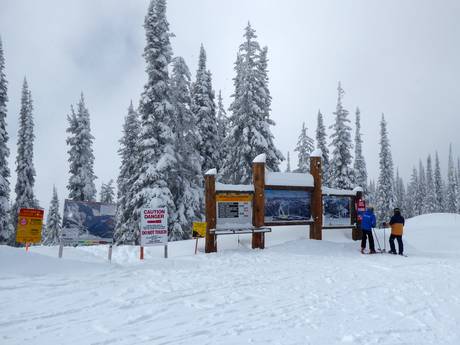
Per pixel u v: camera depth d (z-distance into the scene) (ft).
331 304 20.53
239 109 88.74
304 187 49.08
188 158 82.23
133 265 33.17
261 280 27.09
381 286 25.43
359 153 151.94
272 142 90.12
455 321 17.58
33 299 20.66
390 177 164.35
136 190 73.92
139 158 74.54
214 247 42.73
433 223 72.54
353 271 31.45
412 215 277.64
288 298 21.79
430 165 281.74
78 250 43.24
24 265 28.09
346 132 124.47
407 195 305.32
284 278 27.99
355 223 54.13
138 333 15.44
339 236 54.65
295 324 16.83
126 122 110.83
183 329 16.01
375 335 15.40
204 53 97.96
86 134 115.44
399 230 43.91
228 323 16.89
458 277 28.91
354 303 20.81
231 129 89.81
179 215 76.13
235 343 14.33
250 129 87.56
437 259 39.24
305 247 44.65
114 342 14.37
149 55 75.46
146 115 75.51
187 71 82.99
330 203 52.54
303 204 49.55
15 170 120.37
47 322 16.83
